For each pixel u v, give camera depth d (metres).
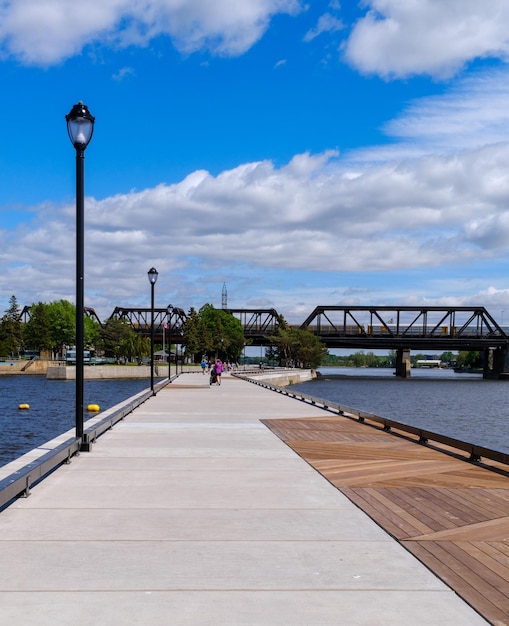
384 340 149.12
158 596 5.74
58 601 5.60
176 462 13.08
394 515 8.74
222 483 10.95
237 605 5.56
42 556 6.83
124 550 7.06
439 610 5.50
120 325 133.38
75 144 14.11
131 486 10.59
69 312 139.00
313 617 5.34
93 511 8.83
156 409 26.66
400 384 134.50
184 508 9.07
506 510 9.09
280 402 31.28
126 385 90.88
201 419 22.42
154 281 38.78
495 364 162.50
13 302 149.50
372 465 12.95
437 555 6.96
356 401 82.06
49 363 127.31
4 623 5.15
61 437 15.20
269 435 17.89
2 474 10.55
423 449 15.32
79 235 14.37
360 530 8.01
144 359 147.62
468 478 11.59
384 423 19.45
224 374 85.88
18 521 8.25
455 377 181.00
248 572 6.39
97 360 126.19
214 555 6.93
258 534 7.77
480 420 58.34
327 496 9.99
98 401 62.78
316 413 25.28
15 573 6.29
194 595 5.77
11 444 34.09
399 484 11.00
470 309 150.50
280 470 12.30
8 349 143.00
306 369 152.12
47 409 54.34
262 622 5.23
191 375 81.75
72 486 10.55
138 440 16.50
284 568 6.53
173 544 7.31
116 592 5.82
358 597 5.77
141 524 8.16
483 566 6.60
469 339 148.88
